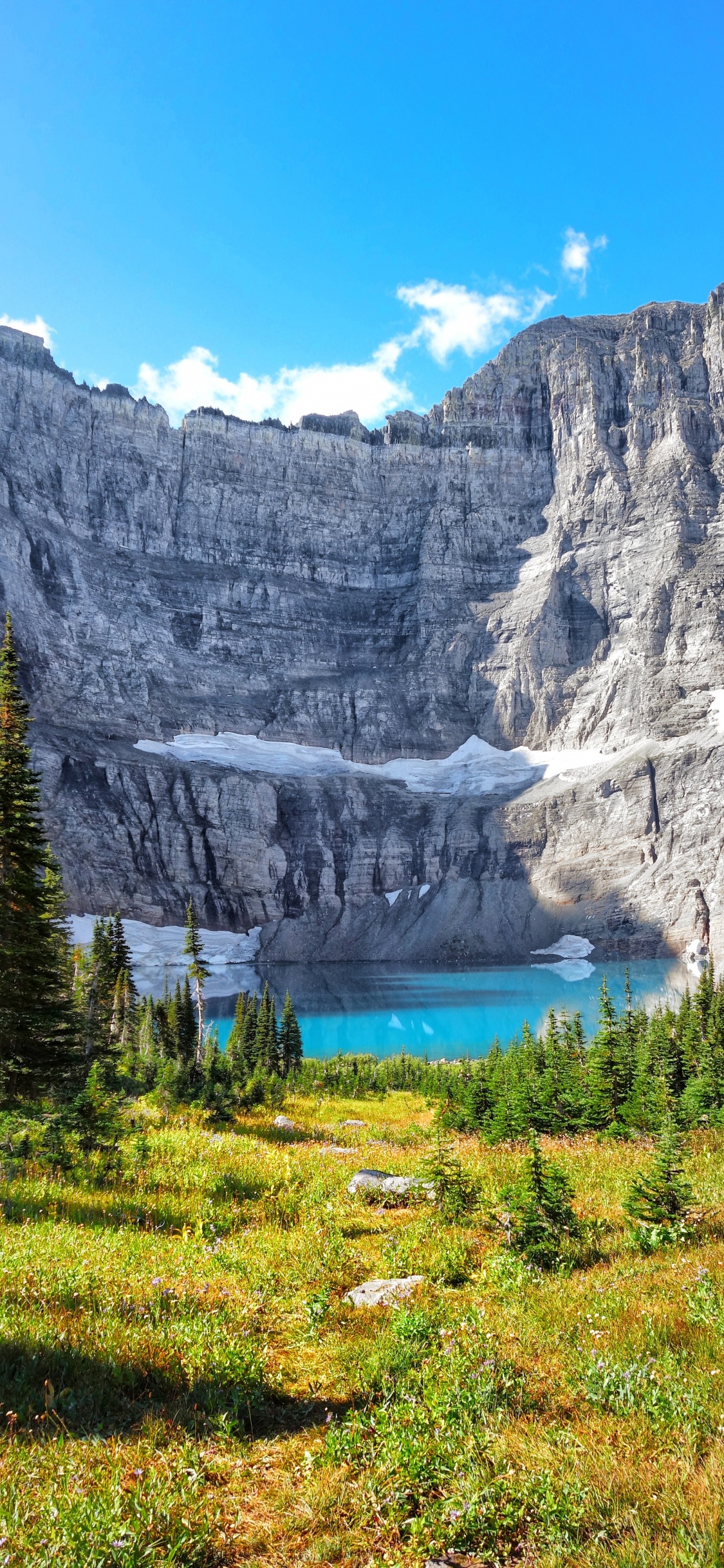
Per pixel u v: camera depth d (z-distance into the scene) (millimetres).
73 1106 23094
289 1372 9109
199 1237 13930
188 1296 10594
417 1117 43938
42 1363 8188
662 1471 6094
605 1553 5301
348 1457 7090
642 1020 60500
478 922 181375
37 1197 15414
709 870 161750
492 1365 8164
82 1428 7262
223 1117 33656
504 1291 10891
